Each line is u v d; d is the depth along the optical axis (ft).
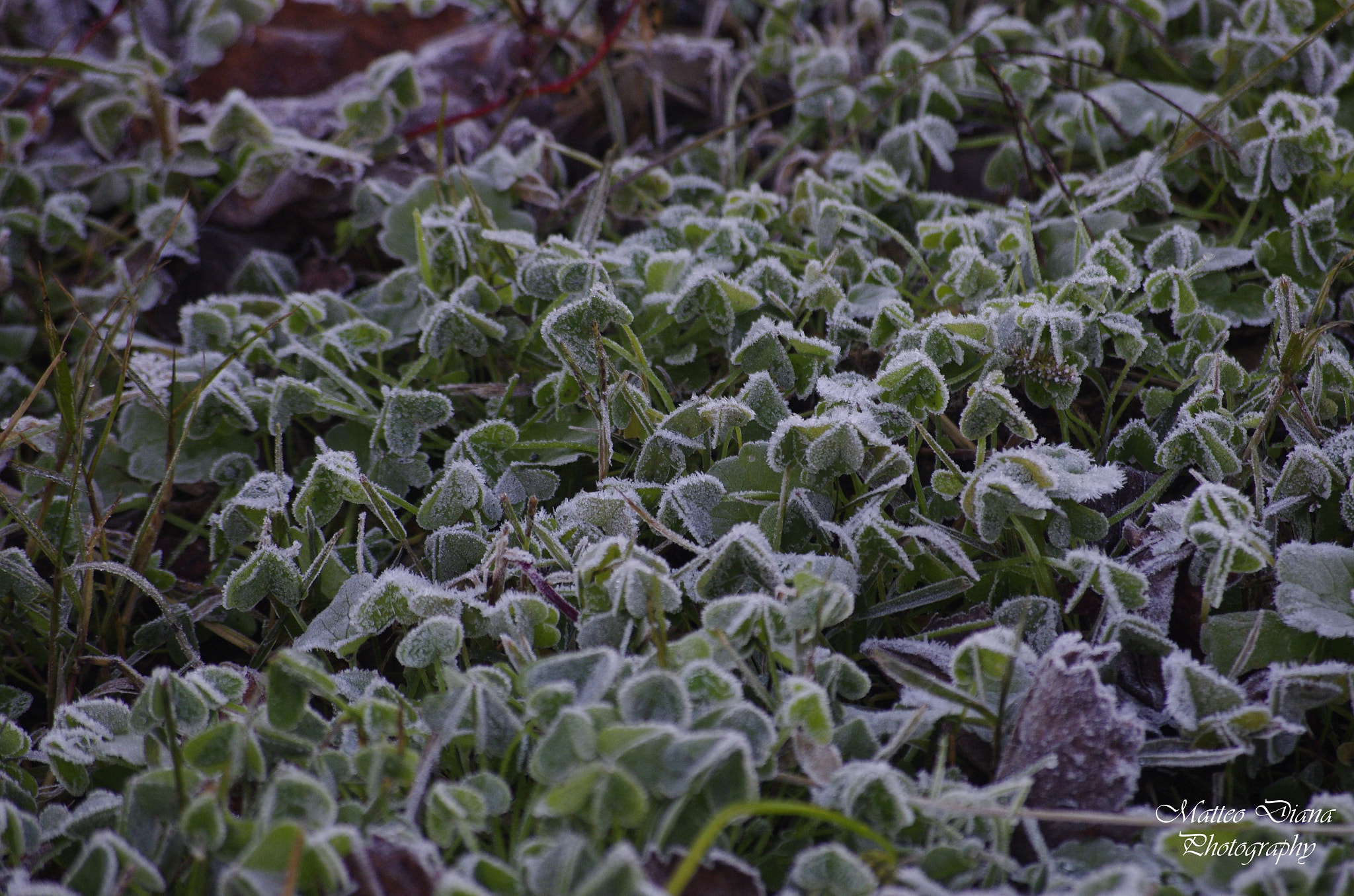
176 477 2.16
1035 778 1.91
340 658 2.04
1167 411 2.10
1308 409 2.06
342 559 2.08
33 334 2.32
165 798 1.89
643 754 1.85
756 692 1.94
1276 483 2.02
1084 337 2.11
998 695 1.94
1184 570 2.01
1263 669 1.96
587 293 2.14
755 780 1.86
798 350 2.11
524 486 2.09
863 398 2.03
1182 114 2.27
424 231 2.24
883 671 2.00
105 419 2.19
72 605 2.09
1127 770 1.90
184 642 2.04
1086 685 1.92
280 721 1.90
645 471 2.06
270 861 1.83
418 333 2.23
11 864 1.91
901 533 2.00
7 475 2.20
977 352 2.11
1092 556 1.97
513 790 1.94
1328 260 2.17
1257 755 1.93
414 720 1.94
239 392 2.16
